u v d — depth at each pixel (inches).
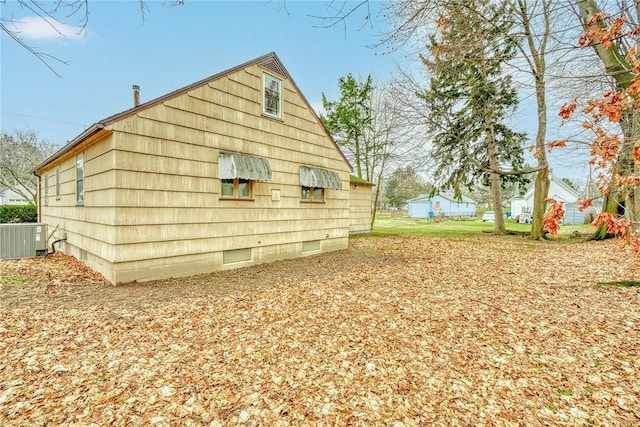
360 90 829.2
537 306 197.9
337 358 135.7
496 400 107.1
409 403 106.1
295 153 383.9
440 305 202.8
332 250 449.4
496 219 701.3
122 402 103.2
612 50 176.7
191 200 277.0
